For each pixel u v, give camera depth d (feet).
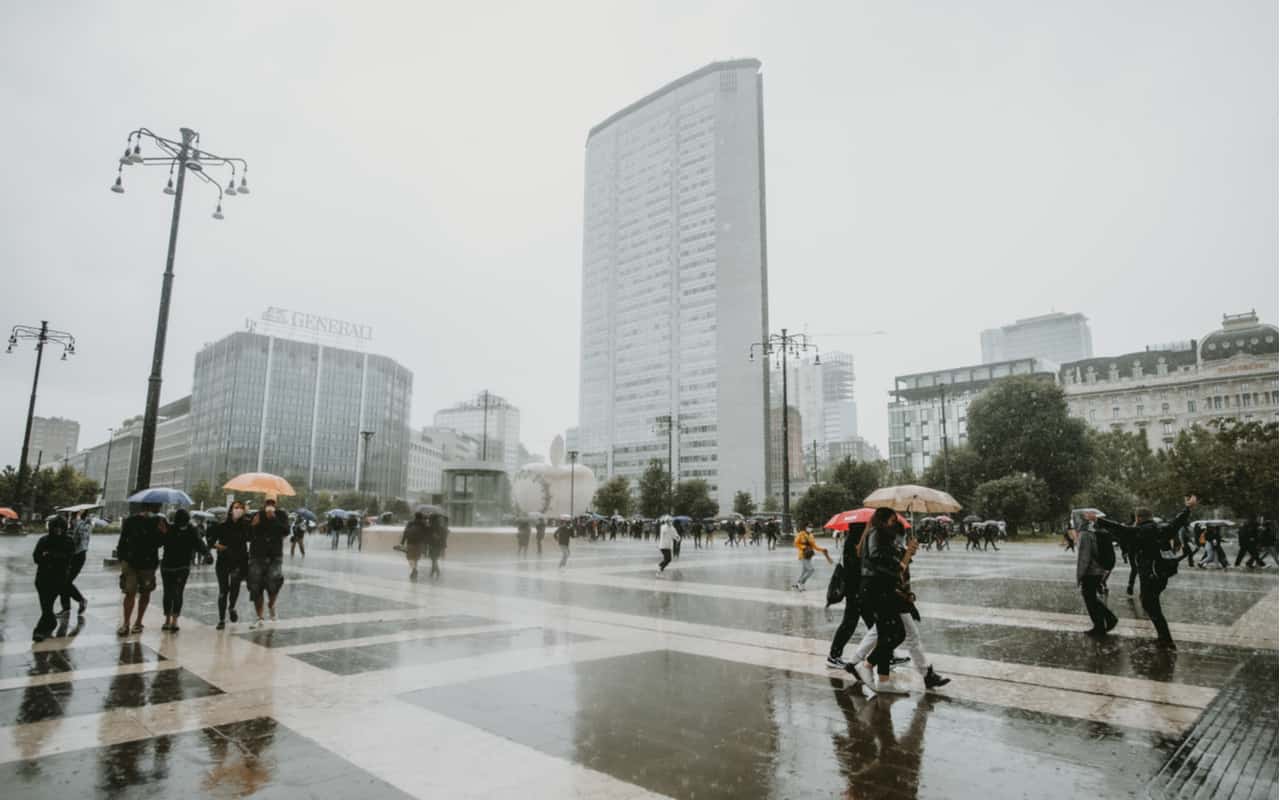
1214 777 13.08
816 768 13.50
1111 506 181.37
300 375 432.66
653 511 234.99
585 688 19.62
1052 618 33.91
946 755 14.28
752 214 428.15
